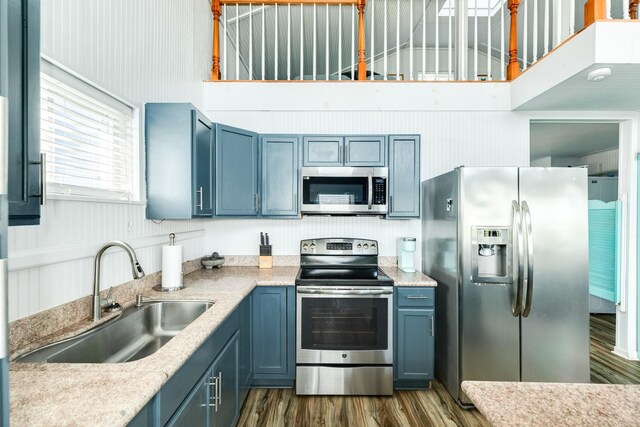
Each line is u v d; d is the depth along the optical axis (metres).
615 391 0.81
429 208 2.69
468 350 2.09
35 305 1.14
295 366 2.28
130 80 1.74
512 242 2.08
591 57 1.91
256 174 2.57
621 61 1.88
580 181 2.09
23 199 0.76
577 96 2.47
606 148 5.29
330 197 2.55
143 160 1.86
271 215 2.59
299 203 2.60
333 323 2.23
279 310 2.28
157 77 2.03
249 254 2.91
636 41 1.89
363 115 2.90
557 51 2.22
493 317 2.09
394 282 2.26
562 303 2.08
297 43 4.07
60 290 1.25
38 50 0.79
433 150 2.89
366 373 2.22
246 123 2.89
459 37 3.03
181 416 1.07
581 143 4.91
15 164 0.74
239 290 1.91
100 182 1.57
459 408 2.10
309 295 2.23
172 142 1.87
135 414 0.75
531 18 3.97
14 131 0.73
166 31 2.16
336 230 2.91
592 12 1.92
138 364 0.96
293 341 2.29
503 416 0.70
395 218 2.61
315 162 2.60
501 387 0.83
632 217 2.80
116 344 1.38
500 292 2.09
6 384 0.54
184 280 2.24
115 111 1.66
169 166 1.88
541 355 2.08
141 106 1.85
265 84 2.88
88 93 1.44
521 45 4.39
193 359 1.18
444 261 2.35
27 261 1.10
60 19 1.25
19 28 0.74
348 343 2.22
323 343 2.23
